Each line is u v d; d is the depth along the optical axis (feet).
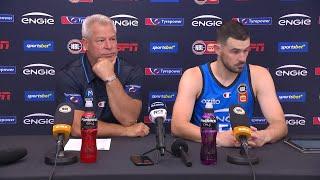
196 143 6.54
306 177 4.95
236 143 6.02
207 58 10.16
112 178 4.97
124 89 8.30
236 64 7.33
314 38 10.13
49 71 10.09
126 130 7.16
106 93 8.30
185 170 5.05
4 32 9.91
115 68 8.35
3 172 4.95
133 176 4.98
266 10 10.05
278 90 10.30
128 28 10.04
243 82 7.84
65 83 8.20
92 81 8.24
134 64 9.86
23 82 10.08
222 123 7.80
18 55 10.00
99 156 5.68
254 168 5.11
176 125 7.04
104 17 8.23
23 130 10.22
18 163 5.33
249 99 7.86
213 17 10.05
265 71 8.00
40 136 6.98
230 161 5.36
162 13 10.03
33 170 5.02
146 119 10.24
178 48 10.13
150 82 10.22
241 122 5.53
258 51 10.17
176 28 10.08
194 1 10.01
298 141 6.55
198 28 10.08
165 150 5.80
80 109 7.83
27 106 10.16
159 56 10.16
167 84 10.23
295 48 10.16
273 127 6.88
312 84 10.27
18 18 9.89
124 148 6.15
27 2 9.86
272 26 10.09
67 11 9.94
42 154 5.77
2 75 10.03
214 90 7.80
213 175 5.00
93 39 8.02
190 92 7.64
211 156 5.30
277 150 6.06
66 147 6.03
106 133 7.12
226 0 10.01
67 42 10.02
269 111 7.62
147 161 5.34
